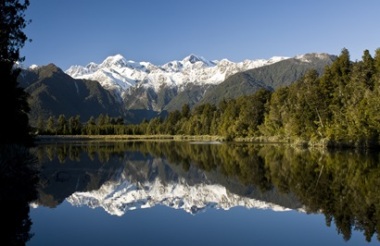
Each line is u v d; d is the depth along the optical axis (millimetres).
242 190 34156
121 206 28203
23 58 42875
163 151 90312
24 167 39906
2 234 19812
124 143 140625
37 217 23922
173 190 36469
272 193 32031
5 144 44531
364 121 76875
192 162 62781
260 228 21359
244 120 133125
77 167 55781
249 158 63562
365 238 19281
